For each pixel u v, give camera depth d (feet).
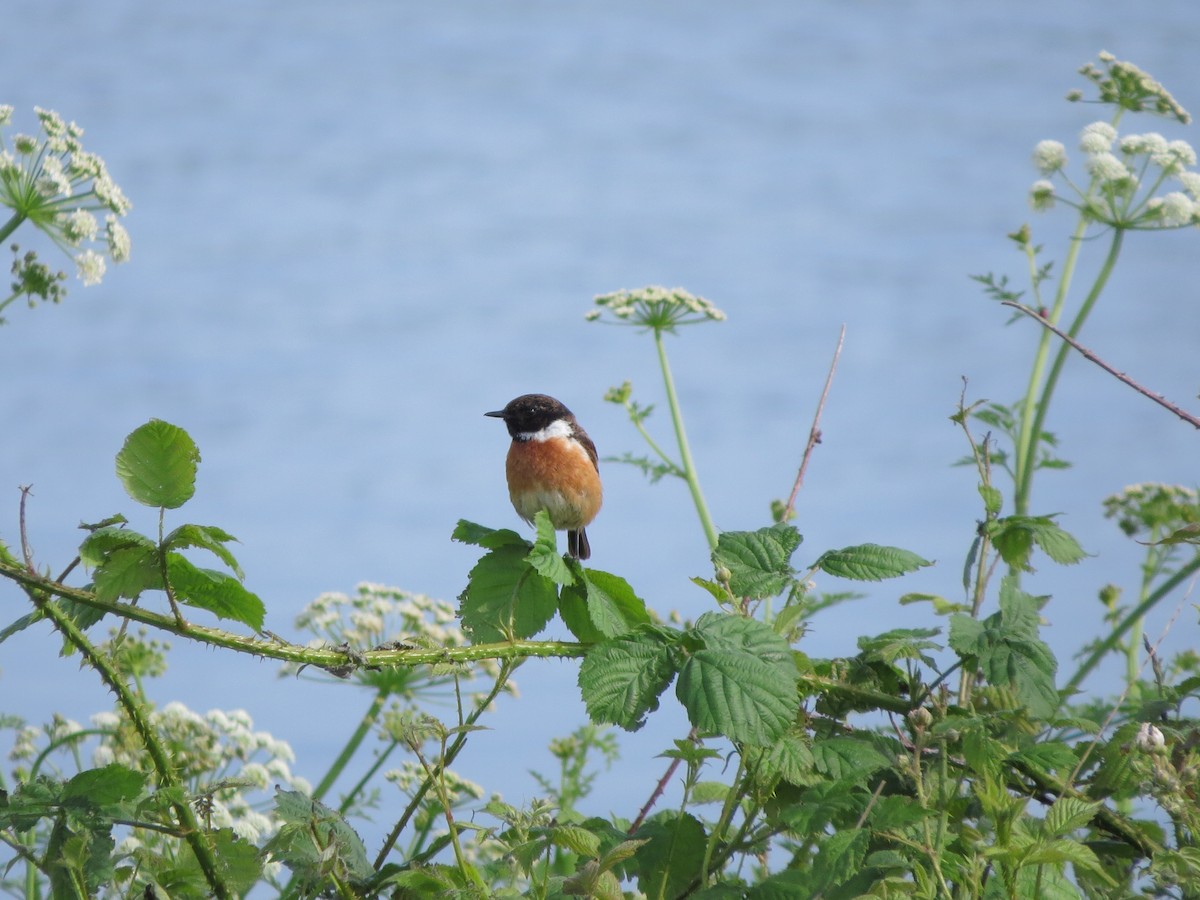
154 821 21.80
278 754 31.19
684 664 22.17
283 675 36.63
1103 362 25.80
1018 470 43.47
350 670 22.00
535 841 20.35
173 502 21.21
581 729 34.06
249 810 29.35
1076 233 46.01
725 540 25.39
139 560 21.30
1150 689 29.76
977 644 23.54
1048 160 45.57
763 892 20.79
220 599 22.76
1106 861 23.34
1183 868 20.43
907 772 22.34
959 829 21.77
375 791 31.40
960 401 27.35
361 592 37.96
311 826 21.27
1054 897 21.25
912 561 24.22
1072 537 26.20
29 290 28.96
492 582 26.20
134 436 20.89
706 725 21.03
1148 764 21.84
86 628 22.71
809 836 22.11
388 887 21.86
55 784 21.72
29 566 21.21
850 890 20.45
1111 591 39.83
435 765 22.56
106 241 29.94
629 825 24.98
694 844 22.82
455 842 20.71
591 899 19.74
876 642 24.73
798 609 24.54
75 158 29.99
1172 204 43.70
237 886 21.72
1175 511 41.29
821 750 22.65
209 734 30.40
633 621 25.49
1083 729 23.45
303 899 20.81
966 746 21.91
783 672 21.75
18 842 21.62
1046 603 24.81
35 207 29.37
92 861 20.81
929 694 24.54
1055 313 45.50
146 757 26.78
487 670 36.70
